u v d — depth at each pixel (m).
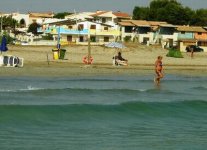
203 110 28.88
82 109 25.03
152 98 31.44
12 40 90.56
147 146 18.52
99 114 24.97
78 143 18.41
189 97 33.12
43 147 17.41
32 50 72.31
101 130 21.47
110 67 51.12
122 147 18.12
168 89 36.78
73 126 22.02
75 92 31.47
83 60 55.72
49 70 44.41
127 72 47.81
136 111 26.83
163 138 20.27
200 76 50.69
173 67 58.81
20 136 19.08
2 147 17.00
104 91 32.84
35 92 29.97
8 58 45.12
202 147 18.83
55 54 58.84
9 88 31.16
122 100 29.25
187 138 20.52
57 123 22.47
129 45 87.31
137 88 35.94
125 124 23.47
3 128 20.48
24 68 44.31
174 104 28.86
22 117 22.55
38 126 21.48
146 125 23.50
